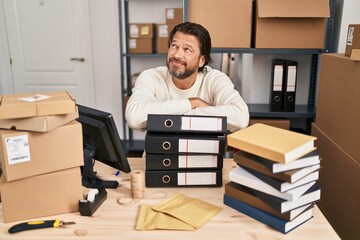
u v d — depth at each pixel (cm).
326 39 257
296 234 95
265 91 289
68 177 105
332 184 171
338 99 167
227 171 137
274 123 265
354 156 149
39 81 377
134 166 143
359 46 155
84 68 371
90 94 378
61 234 95
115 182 125
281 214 96
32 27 362
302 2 242
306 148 99
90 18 356
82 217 104
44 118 96
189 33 158
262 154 97
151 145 119
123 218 103
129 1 338
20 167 98
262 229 97
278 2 243
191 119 120
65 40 364
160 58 349
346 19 246
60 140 103
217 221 101
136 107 154
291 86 265
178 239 93
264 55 282
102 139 118
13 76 376
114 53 363
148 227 97
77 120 121
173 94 176
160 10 339
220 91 170
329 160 176
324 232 96
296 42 253
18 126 97
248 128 113
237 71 333
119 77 370
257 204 102
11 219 101
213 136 121
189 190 121
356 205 145
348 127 156
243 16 252
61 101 99
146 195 117
